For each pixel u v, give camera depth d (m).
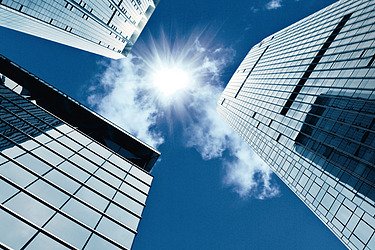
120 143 31.91
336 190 35.06
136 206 20.59
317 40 61.03
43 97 31.38
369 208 29.27
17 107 22.70
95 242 15.11
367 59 39.16
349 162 34.12
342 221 32.94
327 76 47.50
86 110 32.16
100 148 24.98
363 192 30.64
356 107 36.56
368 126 33.16
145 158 32.16
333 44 52.69
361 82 37.72
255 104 76.56
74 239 14.34
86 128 31.17
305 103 49.97
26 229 12.98
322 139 40.88
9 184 14.57
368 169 30.86
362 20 47.62
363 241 29.19
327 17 64.88
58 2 62.84
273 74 75.25
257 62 98.56
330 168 37.22
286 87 61.56
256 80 86.69
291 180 46.62
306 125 46.53
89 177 19.91
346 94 39.69
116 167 23.83
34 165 17.17
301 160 45.00
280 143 53.91
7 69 31.25
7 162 15.80
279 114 58.62
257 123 70.00
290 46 76.62
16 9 52.91
